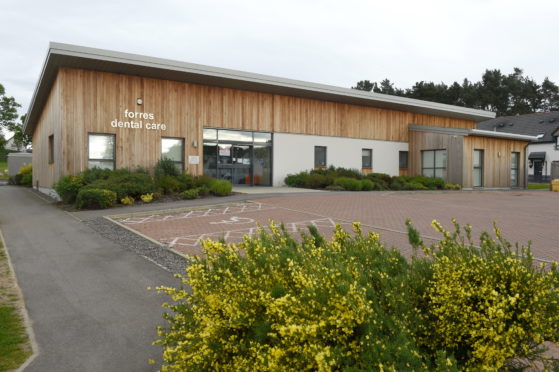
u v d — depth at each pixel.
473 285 2.81
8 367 3.87
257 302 2.89
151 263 7.53
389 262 3.47
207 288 3.24
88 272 7.03
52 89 20.77
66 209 15.25
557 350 3.81
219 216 12.84
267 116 23.84
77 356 4.10
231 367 2.77
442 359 2.19
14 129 61.31
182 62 19.22
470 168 26.75
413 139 29.69
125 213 13.37
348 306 2.41
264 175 23.89
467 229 3.65
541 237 9.48
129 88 19.34
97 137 18.66
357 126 27.67
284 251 3.39
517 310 2.62
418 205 15.64
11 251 8.75
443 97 73.56
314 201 16.31
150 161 19.81
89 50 17.03
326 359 2.20
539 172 51.62
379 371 2.18
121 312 5.24
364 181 23.27
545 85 88.50
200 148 21.30
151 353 4.16
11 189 31.80
